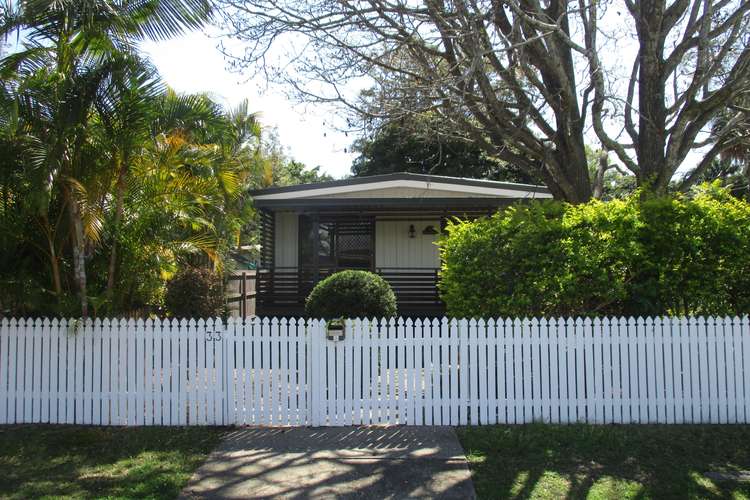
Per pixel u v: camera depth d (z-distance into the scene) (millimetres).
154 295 9891
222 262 12805
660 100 9578
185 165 10406
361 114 10148
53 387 7012
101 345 7047
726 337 6840
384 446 6270
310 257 15961
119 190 8039
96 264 8703
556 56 9602
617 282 7242
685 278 7516
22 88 7043
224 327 7004
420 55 10258
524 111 9961
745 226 7504
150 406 6973
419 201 13727
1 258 7969
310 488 5273
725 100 9109
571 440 6285
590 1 10148
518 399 6902
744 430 6531
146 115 7578
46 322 7039
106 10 7805
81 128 7207
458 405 6922
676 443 6195
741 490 5145
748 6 9078
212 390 6977
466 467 5715
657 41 9484
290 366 6949
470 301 7582
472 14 9383
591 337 6902
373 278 9656
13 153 7191
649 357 6852
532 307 7457
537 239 7422
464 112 10742
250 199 14195
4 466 5777
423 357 6957
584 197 9797
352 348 6973
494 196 14000
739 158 17812
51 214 8078
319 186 14180
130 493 5152
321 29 9641
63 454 6090
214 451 6164
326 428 6855
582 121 9914
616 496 5066
